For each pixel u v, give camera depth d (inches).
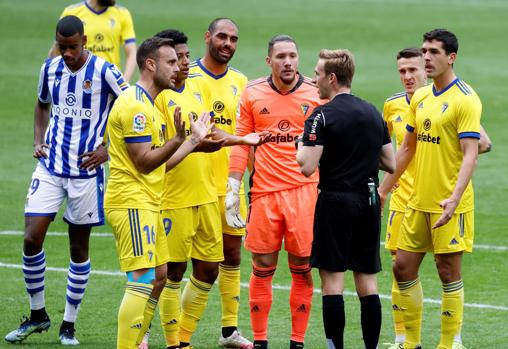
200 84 1047.6
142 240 900.0
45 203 1023.6
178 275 1009.5
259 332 1023.6
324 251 913.5
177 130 875.4
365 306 925.2
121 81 1034.7
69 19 1013.2
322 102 1043.3
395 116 1155.9
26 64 3088.1
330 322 912.9
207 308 1189.1
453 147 954.7
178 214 1001.5
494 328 1092.5
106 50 1605.6
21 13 4082.2
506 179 1900.8
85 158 1023.0
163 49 908.6
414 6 4845.0
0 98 2623.0
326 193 913.5
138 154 890.1
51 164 1031.0
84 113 1029.8
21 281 1266.0
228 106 1101.7
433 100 965.8
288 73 1029.2
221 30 1080.2
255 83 1055.6
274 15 4382.4
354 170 911.0
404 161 1015.0
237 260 1063.6
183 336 1031.0
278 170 1029.8
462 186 928.3
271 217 1023.6
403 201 1103.0
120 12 1612.9
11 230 1541.6
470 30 4069.9
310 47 3533.5
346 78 923.4
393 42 3730.3
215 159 1079.6
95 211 1036.5
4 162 1999.3
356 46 3624.5
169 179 1000.2
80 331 1063.6
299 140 948.6
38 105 1070.4
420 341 1012.5
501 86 2908.5
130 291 901.2
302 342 1016.9
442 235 959.0
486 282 1282.0
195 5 4621.1
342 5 4840.1
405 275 985.5
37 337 1039.6
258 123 1043.9
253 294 1025.5
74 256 1027.3
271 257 1027.9
